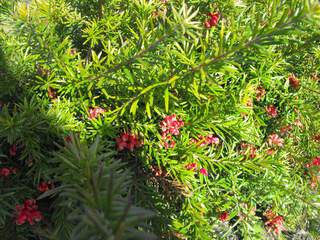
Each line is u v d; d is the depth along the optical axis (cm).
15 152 35
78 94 38
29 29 33
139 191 38
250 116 41
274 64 39
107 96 34
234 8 40
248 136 38
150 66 32
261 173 43
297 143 48
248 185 43
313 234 45
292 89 47
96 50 47
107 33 40
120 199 18
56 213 34
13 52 34
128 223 14
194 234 38
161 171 38
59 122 33
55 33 39
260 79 41
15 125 30
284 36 27
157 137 38
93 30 38
